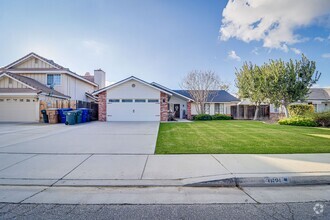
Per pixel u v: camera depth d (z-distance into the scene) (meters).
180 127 12.23
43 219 2.51
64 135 8.85
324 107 24.91
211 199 3.13
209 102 23.72
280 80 16.84
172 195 3.26
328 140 7.62
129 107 17.05
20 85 16.22
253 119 21.67
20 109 16.02
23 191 3.38
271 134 9.25
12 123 14.77
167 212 2.70
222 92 26.34
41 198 3.12
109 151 5.90
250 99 21.39
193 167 4.42
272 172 4.04
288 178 3.82
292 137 8.34
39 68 20.14
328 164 4.54
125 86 17.03
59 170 4.27
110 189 3.49
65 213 2.66
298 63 16.97
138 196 3.21
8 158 5.14
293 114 16.66
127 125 13.34
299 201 3.06
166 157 5.25
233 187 3.65
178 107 23.47
